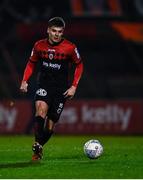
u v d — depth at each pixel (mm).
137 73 85312
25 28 82812
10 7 82188
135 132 66875
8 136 62406
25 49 83312
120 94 82062
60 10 83125
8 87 78375
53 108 30969
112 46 85250
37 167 28453
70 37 84250
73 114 66375
